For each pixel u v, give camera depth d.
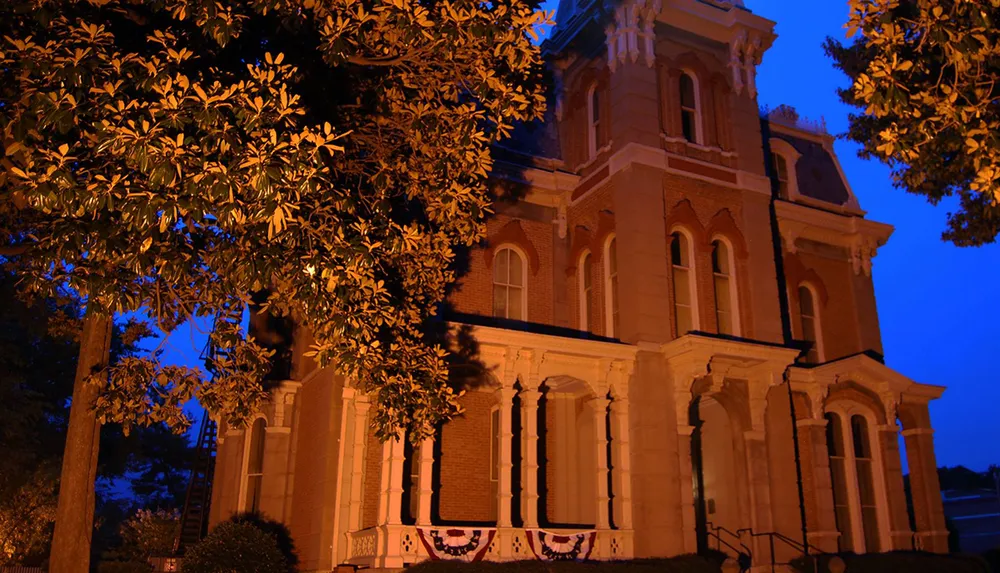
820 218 24.17
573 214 21.97
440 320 16.19
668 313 18.91
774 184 24.59
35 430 28.61
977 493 44.06
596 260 20.61
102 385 11.27
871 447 21.34
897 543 20.41
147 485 41.53
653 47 21.28
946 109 9.73
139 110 8.99
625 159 19.92
